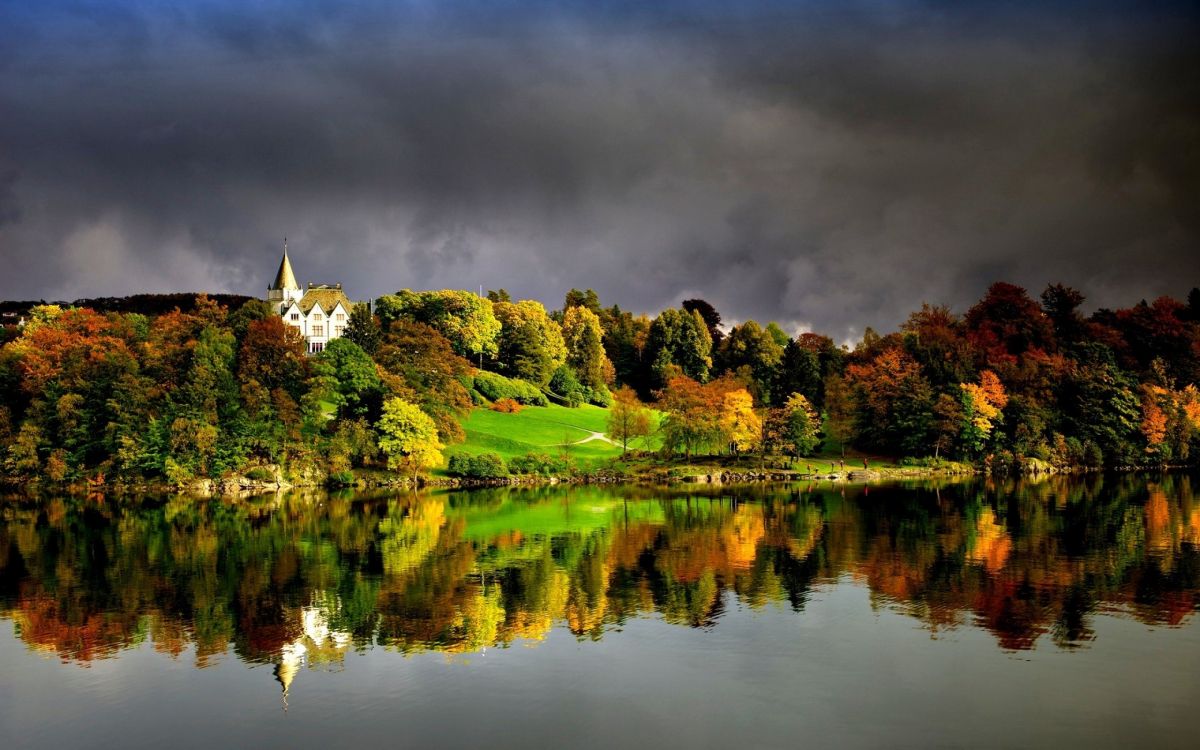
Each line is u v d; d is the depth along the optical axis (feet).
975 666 103.35
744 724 87.86
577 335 546.67
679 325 567.18
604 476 323.37
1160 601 130.41
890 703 92.68
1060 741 84.17
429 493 284.41
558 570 154.92
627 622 121.70
